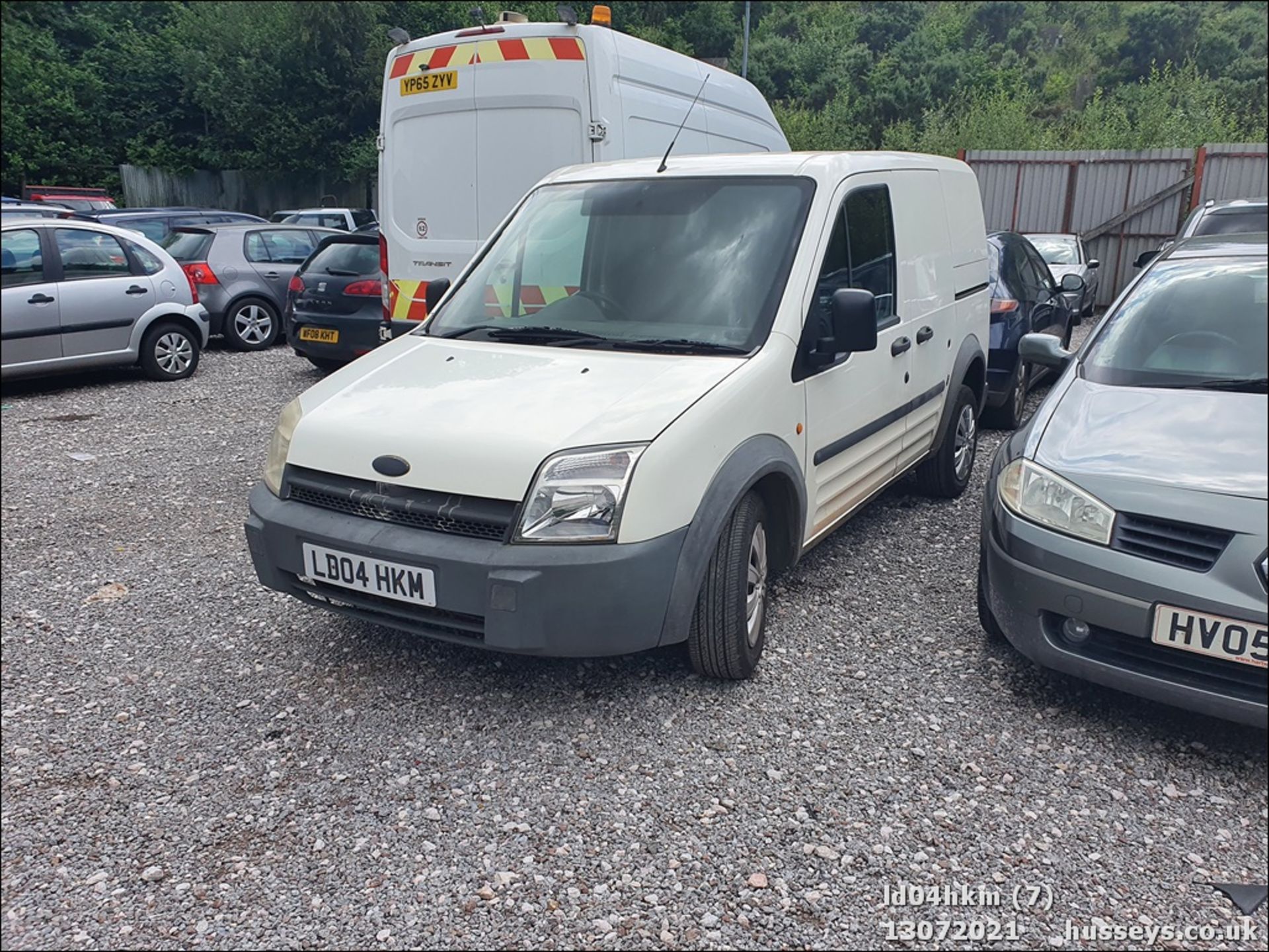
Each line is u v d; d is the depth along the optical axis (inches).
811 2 2373.3
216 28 1027.3
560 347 141.5
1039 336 165.6
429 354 144.3
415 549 113.9
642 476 113.2
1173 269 159.0
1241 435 120.5
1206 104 834.2
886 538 195.0
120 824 106.0
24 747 120.4
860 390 160.7
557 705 128.8
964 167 227.5
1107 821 104.9
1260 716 106.1
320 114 1081.4
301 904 93.7
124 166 952.9
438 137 259.1
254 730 124.0
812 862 98.5
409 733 122.7
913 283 184.4
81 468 247.6
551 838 102.6
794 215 148.3
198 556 186.1
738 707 128.1
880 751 117.9
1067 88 1983.3
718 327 139.3
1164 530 112.2
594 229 158.4
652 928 89.9
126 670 140.3
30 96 788.6
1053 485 122.7
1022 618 124.0
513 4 1135.0
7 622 156.6
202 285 432.5
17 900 94.4
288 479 128.4
